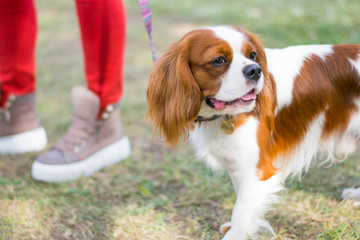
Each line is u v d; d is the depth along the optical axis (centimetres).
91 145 328
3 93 352
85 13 289
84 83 518
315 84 248
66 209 287
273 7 753
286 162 262
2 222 271
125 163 347
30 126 363
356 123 256
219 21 704
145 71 546
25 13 330
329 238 237
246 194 235
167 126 232
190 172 326
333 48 257
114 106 332
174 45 229
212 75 217
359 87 249
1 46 334
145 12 256
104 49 303
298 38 575
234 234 238
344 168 310
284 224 255
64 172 318
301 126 254
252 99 216
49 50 658
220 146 233
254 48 224
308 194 283
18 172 335
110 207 288
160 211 280
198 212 277
